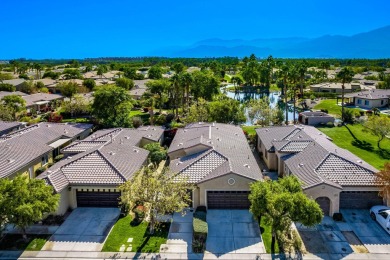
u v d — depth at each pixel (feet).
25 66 566.77
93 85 372.38
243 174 102.01
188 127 170.19
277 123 202.49
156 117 241.96
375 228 92.17
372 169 105.91
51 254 81.66
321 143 127.75
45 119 225.76
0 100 230.07
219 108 195.52
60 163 116.78
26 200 80.64
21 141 132.77
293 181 88.33
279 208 78.79
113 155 116.67
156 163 138.62
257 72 479.00
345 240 86.74
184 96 279.49
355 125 211.20
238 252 82.28
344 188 99.35
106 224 95.45
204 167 109.09
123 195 98.37
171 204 88.69
